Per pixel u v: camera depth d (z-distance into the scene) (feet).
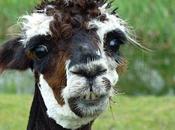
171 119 8.89
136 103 9.77
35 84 4.50
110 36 4.27
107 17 4.26
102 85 3.91
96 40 4.10
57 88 4.17
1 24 11.62
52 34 4.16
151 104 9.73
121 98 10.03
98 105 4.01
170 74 13.97
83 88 3.89
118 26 4.31
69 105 4.04
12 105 9.52
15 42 4.54
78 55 3.94
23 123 8.65
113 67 4.28
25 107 9.45
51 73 4.21
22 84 12.54
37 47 4.25
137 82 13.55
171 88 14.11
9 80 12.41
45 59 4.23
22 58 4.50
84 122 4.24
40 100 4.44
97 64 3.89
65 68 4.09
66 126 4.27
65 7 4.22
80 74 3.90
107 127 8.46
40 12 4.31
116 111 9.23
